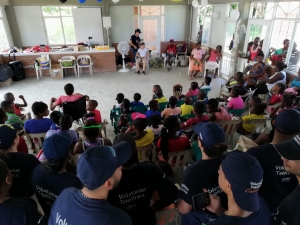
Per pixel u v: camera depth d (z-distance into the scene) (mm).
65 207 963
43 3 8891
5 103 3430
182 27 10602
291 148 1015
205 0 7785
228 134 3363
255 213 940
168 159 2500
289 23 5742
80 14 9250
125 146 1076
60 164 1360
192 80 7891
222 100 4887
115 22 10039
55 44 9758
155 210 1447
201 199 1197
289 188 1341
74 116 4191
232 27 7570
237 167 913
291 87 5016
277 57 6008
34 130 3061
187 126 3168
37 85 7422
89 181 899
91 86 7281
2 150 1596
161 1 9820
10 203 1079
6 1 8531
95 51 8547
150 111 3729
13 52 8102
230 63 7516
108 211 920
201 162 1342
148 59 9250
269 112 4188
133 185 1238
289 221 973
